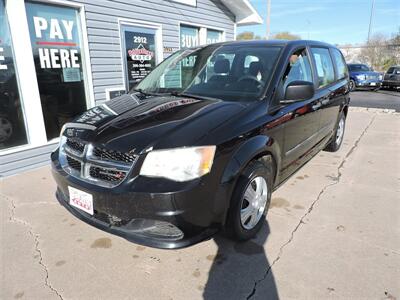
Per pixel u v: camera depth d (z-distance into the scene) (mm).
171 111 2539
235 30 10039
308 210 3203
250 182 2484
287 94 2771
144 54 6602
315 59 3820
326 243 2639
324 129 4246
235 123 2381
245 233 2584
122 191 2055
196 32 8336
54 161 2645
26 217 3111
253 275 2271
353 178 4070
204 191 2100
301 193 3604
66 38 4988
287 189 3713
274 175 2957
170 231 2121
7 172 4336
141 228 2125
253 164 2518
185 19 7664
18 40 4273
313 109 3568
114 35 5785
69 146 2498
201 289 2145
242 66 3137
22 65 4359
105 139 2230
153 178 2041
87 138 2316
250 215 2613
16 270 2340
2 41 4152
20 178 4195
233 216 2391
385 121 8195
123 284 2193
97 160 2213
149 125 2312
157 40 6895
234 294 2100
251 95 2805
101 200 2156
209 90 3033
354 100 13852
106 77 5758
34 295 2102
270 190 2826
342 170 4371
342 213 3143
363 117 8844
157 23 6785
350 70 18766
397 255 2482
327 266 2355
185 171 2057
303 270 2316
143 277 2260
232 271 2312
